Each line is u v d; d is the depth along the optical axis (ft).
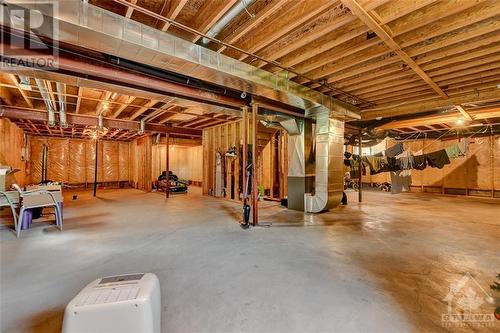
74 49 8.51
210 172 28.37
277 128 22.59
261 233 12.41
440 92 14.65
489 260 8.86
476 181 27.68
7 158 20.59
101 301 4.01
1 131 18.99
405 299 6.30
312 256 9.25
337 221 15.01
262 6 7.72
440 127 27.12
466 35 8.62
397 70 11.77
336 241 11.09
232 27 8.96
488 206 20.67
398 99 16.76
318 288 6.84
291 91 12.43
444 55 9.93
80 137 33.94
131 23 7.55
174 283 7.12
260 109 16.66
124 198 25.52
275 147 25.41
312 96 13.79
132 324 4.01
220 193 26.07
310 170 18.89
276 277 7.50
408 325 5.28
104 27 7.06
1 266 8.23
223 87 12.78
